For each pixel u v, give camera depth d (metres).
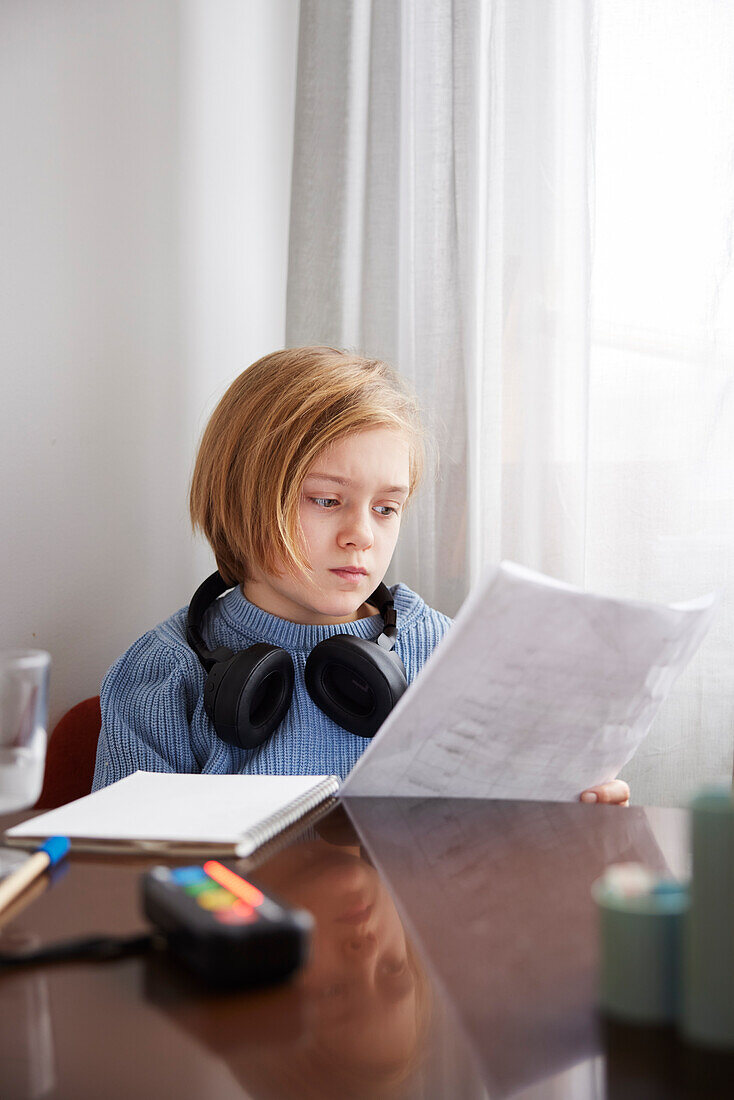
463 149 1.41
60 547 1.28
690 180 1.32
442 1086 0.38
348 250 1.51
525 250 1.39
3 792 0.61
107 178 1.32
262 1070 0.40
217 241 1.50
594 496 1.38
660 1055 0.40
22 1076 0.39
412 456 1.19
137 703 1.03
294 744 1.01
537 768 0.77
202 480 1.13
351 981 0.47
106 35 1.31
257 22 1.55
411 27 1.47
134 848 0.65
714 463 1.33
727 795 0.42
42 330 1.24
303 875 0.61
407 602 1.20
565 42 1.36
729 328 1.32
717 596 0.78
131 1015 0.44
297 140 1.50
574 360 1.36
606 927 0.44
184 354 1.45
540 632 0.68
